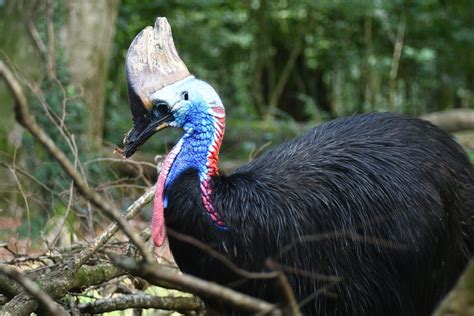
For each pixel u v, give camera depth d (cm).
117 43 1556
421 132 536
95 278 530
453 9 1905
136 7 1700
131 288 604
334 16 1986
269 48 1969
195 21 1862
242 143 1446
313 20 1941
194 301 566
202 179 470
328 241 477
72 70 1122
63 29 1112
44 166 834
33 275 528
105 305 532
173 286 530
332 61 2036
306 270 470
